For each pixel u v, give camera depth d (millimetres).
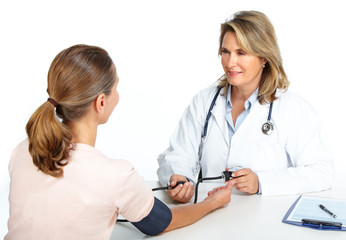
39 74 4594
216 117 1701
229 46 1503
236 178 1452
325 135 4109
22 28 4617
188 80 4906
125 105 4898
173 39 4906
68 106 943
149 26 4906
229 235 1130
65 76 930
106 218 960
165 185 1563
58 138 917
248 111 1670
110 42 4914
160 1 4867
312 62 4598
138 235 1159
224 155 1685
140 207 1014
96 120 1008
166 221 1111
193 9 4844
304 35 4594
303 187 1475
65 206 926
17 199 964
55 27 4715
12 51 4586
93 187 927
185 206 1214
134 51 4949
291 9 4590
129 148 4129
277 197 1437
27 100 4453
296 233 1135
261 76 1642
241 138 1646
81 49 959
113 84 1001
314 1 4551
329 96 4492
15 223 961
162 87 4957
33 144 925
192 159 1721
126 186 957
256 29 1473
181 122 1826
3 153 3959
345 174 3504
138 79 4969
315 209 1287
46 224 930
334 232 1139
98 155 966
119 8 4867
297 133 1605
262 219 1238
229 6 4785
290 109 1623
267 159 1615
